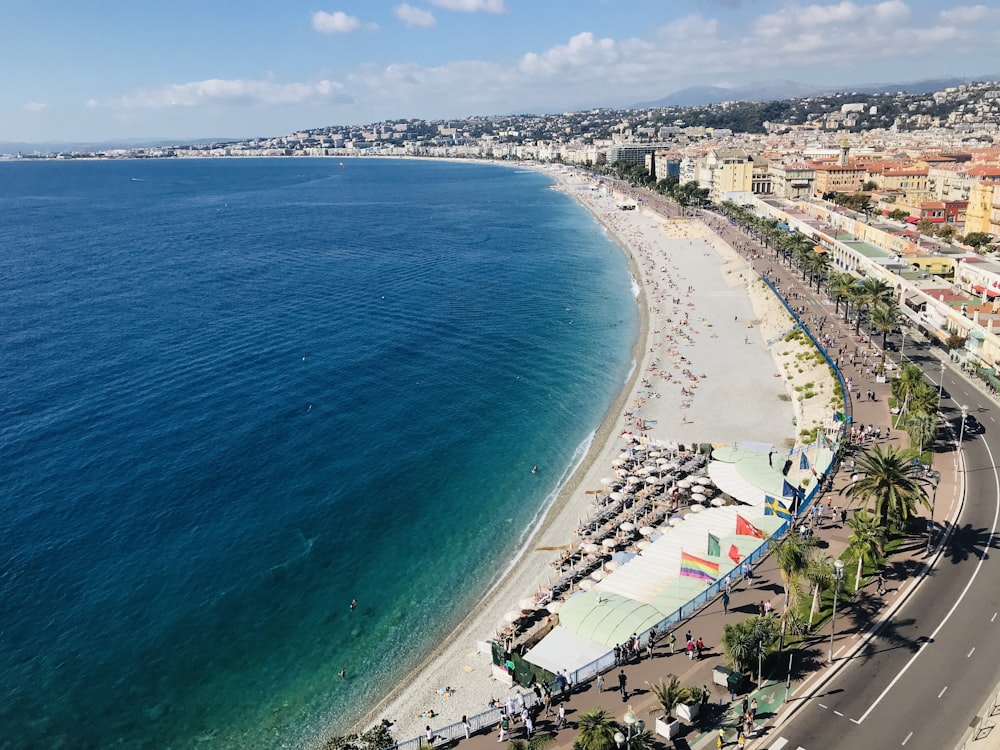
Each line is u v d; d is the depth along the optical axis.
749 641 63.97
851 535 83.19
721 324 191.25
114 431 131.00
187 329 193.75
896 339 161.12
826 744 57.44
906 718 59.62
